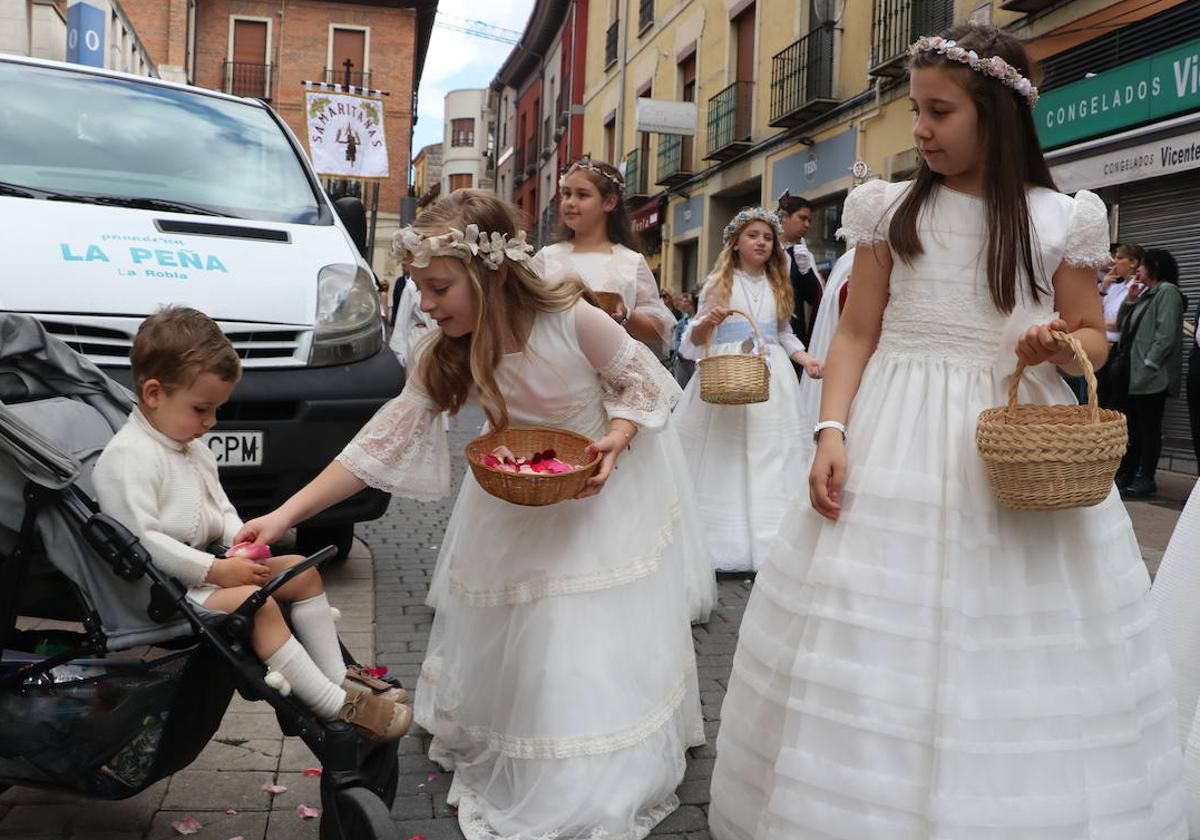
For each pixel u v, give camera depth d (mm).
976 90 2535
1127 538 2635
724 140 20750
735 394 5770
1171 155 10273
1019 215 2561
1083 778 2379
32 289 4500
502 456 2920
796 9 17812
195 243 5078
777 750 2604
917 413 2598
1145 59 10547
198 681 2596
